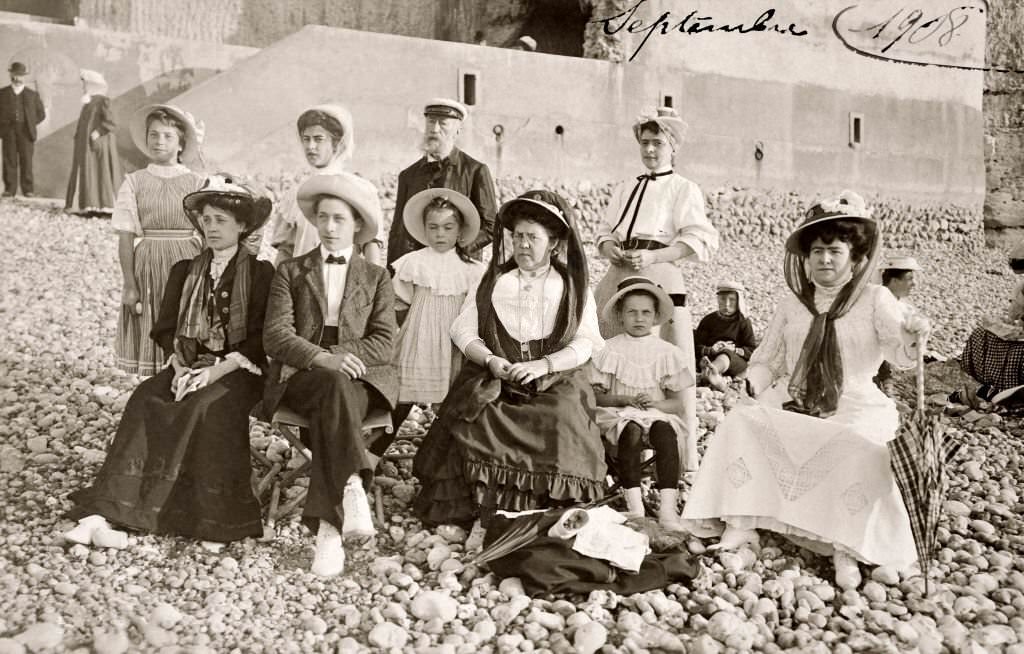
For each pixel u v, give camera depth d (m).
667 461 4.95
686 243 5.79
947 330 11.09
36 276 9.98
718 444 4.83
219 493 4.66
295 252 5.80
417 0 18.88
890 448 4.42
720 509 4.75
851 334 4.81
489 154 14.83
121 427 4.75
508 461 4.68
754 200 16.09
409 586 4.42
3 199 13.28
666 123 5.94
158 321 5.02
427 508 4.92
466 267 5.49
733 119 16.16
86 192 12.76
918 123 17.59
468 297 5.17
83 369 7.29
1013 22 19.03
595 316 5.13
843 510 4.54
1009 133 18.95
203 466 4.66
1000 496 5.61
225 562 4.54
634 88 15.72
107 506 4.59
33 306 8.98
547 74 15.25
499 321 5.00
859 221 4.81
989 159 18.78
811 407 4.82
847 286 4.85
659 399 5.38
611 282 5.93
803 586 4.47
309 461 5.07
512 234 5.07
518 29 18.41
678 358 5.32
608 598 4.28
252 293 5.00
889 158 17.30
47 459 5.59
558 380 4.94
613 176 15.60
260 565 4.57
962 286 14.21
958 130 17.95
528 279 5.06
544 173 15.16
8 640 3.81
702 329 8.79
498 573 4.45
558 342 4.96
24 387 6.80
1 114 13.68
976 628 4.18
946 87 17.91
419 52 14.65
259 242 5.26
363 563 4.68
